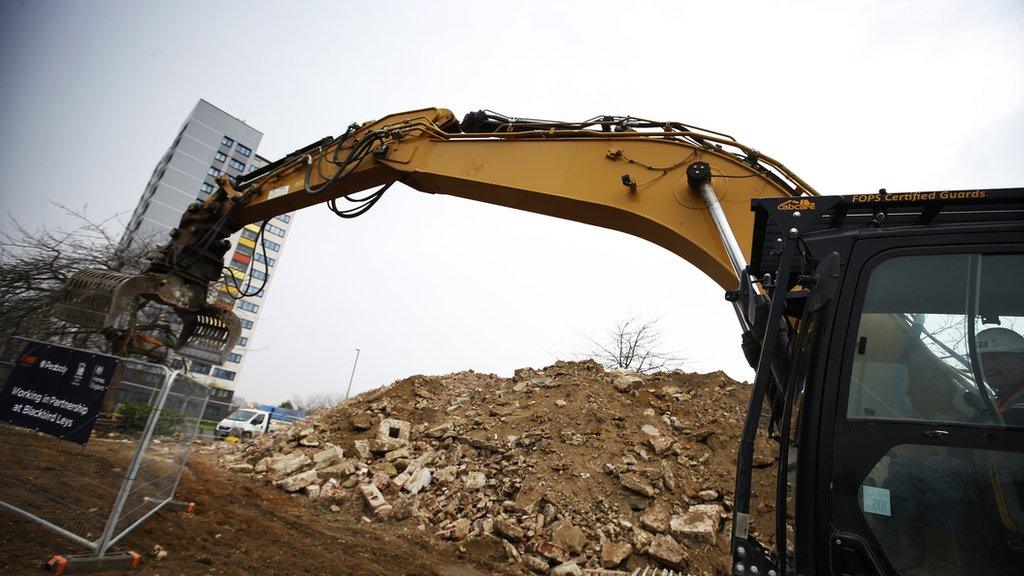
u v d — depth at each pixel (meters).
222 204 7.34
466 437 10.60
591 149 5.45
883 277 2.68
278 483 9.34
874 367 2.55
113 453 5.24
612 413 10.70
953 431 2.38
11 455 5.46
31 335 14.57
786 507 2.68
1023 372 2.38
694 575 6.91
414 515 8.40
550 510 8.06
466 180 5.83
